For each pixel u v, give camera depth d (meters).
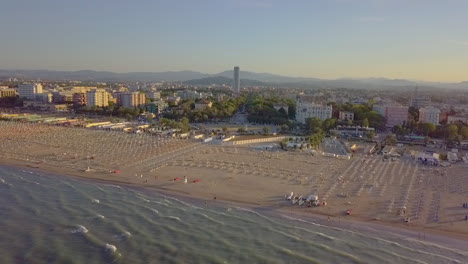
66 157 166.62
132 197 116.38
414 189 128.38
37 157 166.00
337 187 129.25
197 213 104.50
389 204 113.00
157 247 82.31
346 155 183.88
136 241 84.81
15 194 115.50
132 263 74.94
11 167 148.88
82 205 107.38
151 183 131.12
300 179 138.00
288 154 184.50
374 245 86.75
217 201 114.69
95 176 138.50
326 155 183.62
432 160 169.62
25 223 92.75
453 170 157.25
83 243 82.75
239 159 170.25
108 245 81.94
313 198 113.12
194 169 150.50
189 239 87.19
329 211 107.25
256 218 101.88
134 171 146.00
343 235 92.06
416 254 82.69
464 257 81.88
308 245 86.00
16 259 74.56
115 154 175.25
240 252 81.62
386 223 99.38
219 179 136.88
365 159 176.88
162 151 185.25
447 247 86.44
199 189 125.38
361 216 103.81
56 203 108.44
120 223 94.88
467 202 115.62
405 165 165.50
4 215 97.50
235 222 98.62
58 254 77.31
